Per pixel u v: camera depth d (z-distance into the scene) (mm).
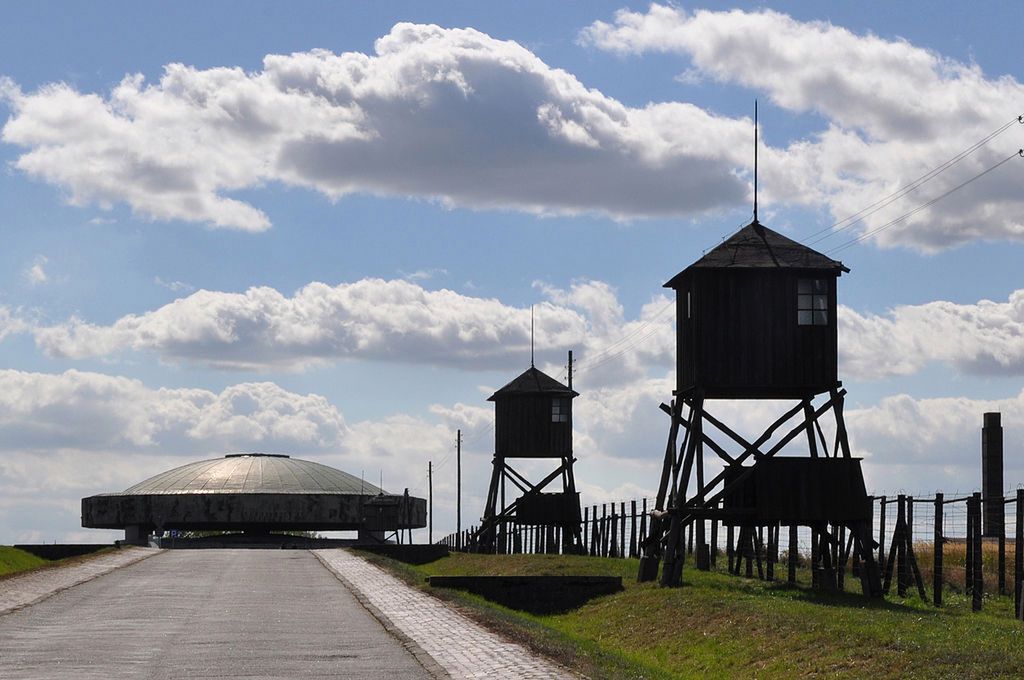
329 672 21172
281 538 109375
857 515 41875
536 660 22875
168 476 116438
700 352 43250
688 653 30828
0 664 21922
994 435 66375
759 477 42219
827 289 43750
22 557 53625
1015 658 22422
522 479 75438
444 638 26266
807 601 37188
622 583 43812
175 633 26859
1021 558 32062
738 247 44281
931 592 40281
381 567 50656
